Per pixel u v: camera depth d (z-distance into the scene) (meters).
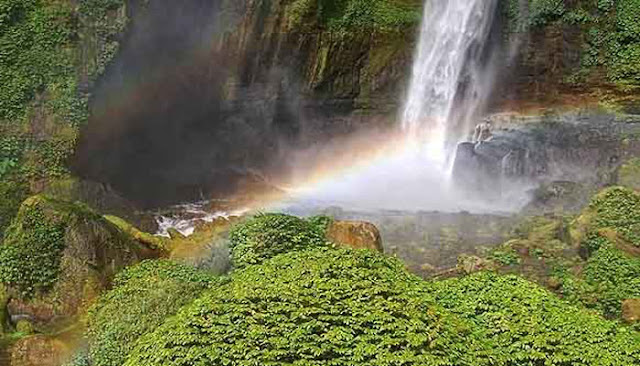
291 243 9.79
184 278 8.62
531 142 18.78
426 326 6.04
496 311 6.95
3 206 13.62
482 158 18.31
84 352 8.79
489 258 12.88
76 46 15.44
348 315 6.03
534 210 16.11
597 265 11.41
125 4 15.91
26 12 15.31
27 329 10.41
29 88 14.93
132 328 7.48
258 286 6.43
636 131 19.39
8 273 11.17
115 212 14.69
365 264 7.12
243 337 5.89
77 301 11.02
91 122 15.41
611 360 6.37
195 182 18.03
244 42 19.31
